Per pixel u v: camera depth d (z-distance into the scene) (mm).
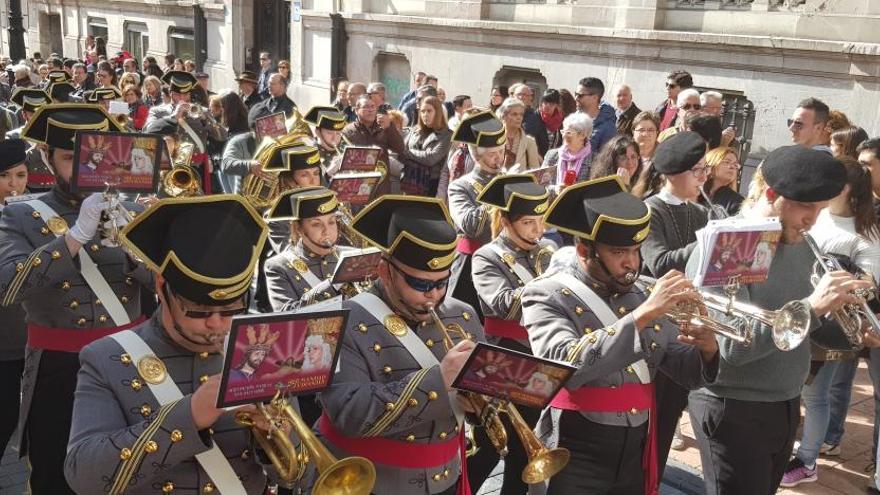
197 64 22578
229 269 2246
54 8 29609
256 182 6258
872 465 5129
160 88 12094
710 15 10516
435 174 8648
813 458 4887
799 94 9516
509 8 13297
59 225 3711
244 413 2221
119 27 26375
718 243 2920
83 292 3609
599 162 5781
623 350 2904
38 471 3641
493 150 5734
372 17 15719
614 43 11445
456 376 2570
